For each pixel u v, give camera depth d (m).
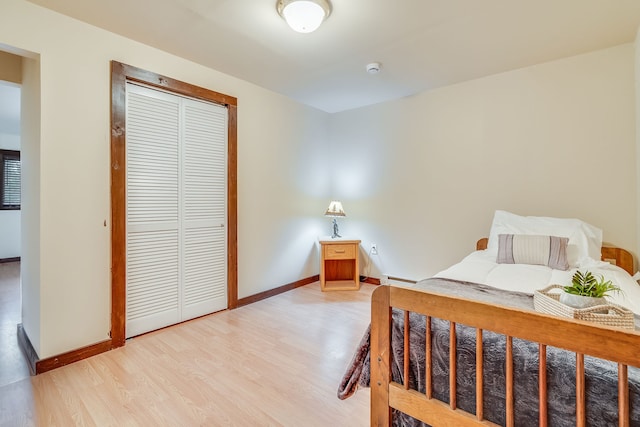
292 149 3.63
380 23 2.01
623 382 0.76
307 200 3.86
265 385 1.73
